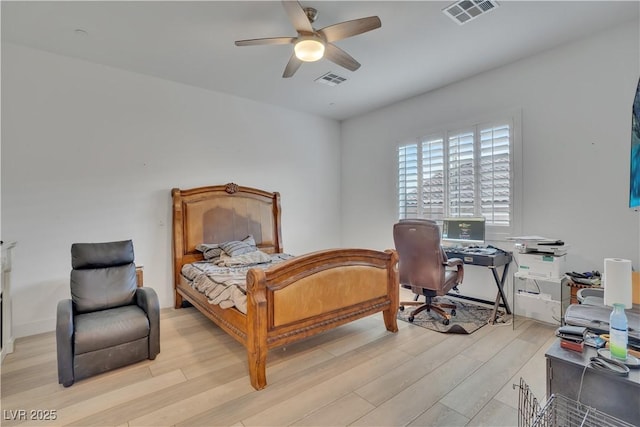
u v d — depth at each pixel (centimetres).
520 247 317
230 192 444
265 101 487
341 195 597
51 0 244
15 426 183
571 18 277
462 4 256
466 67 371
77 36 298
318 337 307
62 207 336
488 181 385
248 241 436
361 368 247
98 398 210
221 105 448
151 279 393
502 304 381
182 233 404
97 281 281
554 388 149
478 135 393
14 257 310
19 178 314
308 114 549
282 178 515
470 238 387
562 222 328
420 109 462
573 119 319
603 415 133
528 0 251
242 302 242
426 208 456
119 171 370
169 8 256
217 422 186
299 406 201
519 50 333
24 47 316
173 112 407
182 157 415
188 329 329
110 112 363
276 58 346
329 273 269
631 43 284
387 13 267
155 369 247
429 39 309
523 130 354
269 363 257
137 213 382
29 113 319
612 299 142
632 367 132
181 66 364
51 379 233
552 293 338
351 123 574
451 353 270
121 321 249
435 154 443
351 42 313
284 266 236
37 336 312
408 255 343
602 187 303
